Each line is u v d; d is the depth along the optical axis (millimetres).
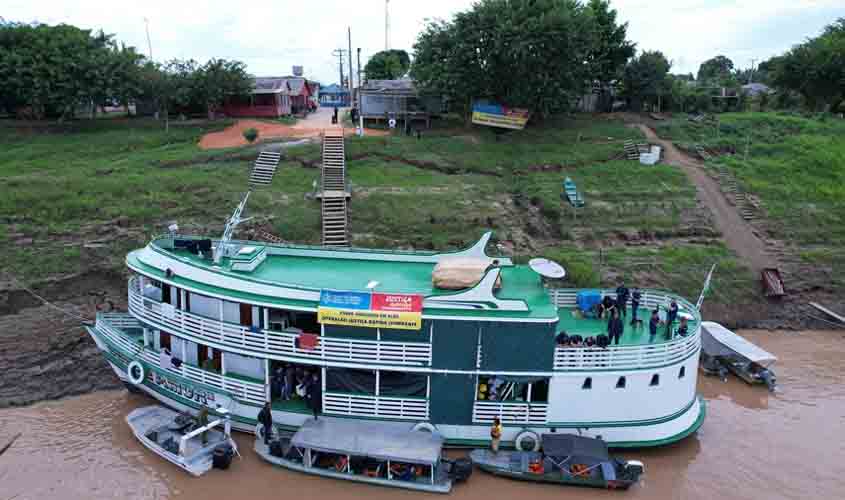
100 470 19984
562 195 43375
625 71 65375
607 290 24438
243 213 37469
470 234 37781
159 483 19375
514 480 19531
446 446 20641
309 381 20781
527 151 50125
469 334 19656
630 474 19172
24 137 49562
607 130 56438
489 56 51000
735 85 78312
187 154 45875
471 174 46469
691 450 21750
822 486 19797
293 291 20266
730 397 25984
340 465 19594
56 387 25266
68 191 38062
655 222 41625
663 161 50750
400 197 40781
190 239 24125
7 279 30453
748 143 54375
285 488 19188
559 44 50031
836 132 58812
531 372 20000
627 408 20672
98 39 55531
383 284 21844
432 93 54219
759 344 32312
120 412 23766
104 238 34312
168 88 54281
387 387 20797
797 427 23500
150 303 22578
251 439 21391
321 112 74562
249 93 59438
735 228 42094
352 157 47250
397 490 19141
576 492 19281
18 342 27141
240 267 22406
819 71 66500
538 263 21812
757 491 19547
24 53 50094
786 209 44406
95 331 25031
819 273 38250
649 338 21828
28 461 20391
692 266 37688
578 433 20547
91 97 52125
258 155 46031
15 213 35594
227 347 20984
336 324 19781
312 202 39469
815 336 33562
